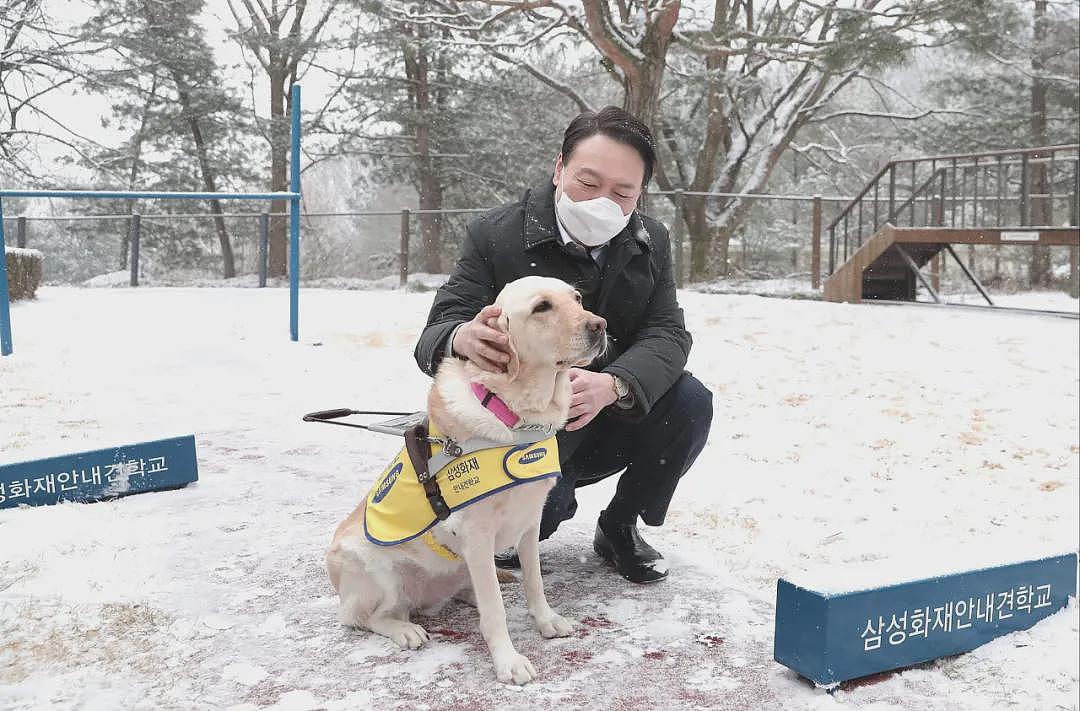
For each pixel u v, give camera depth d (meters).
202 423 5.50
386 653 2.40
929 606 2.41
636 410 2.72
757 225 23.06
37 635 2.43
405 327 9.62
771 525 4.23
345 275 25.23
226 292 13.56
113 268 24.70
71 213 23.22
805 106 19.80
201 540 3.26
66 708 2.07
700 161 19.27
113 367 7.21
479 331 2.24
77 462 3.66
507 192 24.34
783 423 6.35
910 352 8.58
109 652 2.36
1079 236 10.19
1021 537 4.21
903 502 4.74
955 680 2.36
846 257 13.19
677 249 15.05
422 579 2.54
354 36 20.78
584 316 2.20
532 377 2.24
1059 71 21.61
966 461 5.57
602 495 4.37
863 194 12.92
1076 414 6.66
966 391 7.29
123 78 22.03
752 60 18.61
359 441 5.09
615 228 2.71
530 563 2.51
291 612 2.66
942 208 12.07
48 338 8.34
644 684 2.26
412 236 25.77
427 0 17.56
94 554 3.03
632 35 14.02
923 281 12.32
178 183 23.23
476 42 15.16
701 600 2.82
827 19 15.21
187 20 22.62
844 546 3.95
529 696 2.18
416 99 23.55
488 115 23.97
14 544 3.08
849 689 2.27
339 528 2.61
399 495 2.37
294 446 4.91
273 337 8.84
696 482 4.96
